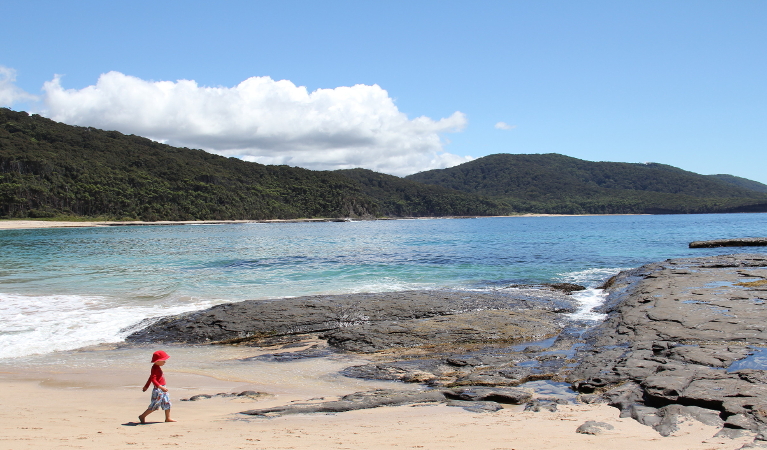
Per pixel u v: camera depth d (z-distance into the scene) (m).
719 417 5.54
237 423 5.94
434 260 29.14
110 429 5.62
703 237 51.41
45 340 11.83
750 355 8.13
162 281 20.92
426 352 10.28
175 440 4.96
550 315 13.27
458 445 4.68
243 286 19.48
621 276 19.45
